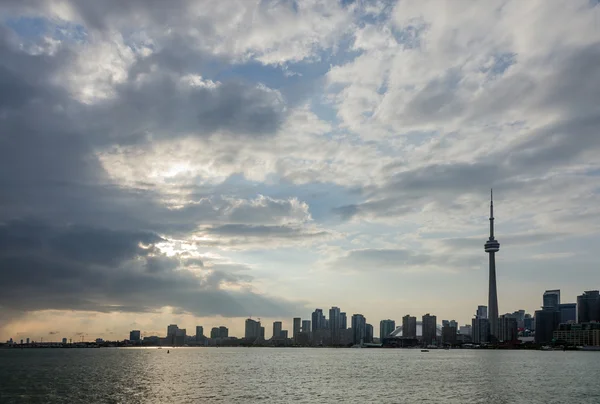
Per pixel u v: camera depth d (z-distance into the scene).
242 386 194.88
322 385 199.12
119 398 159.12
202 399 156.62
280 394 168.88
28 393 171.88
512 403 153.00
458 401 155.38
